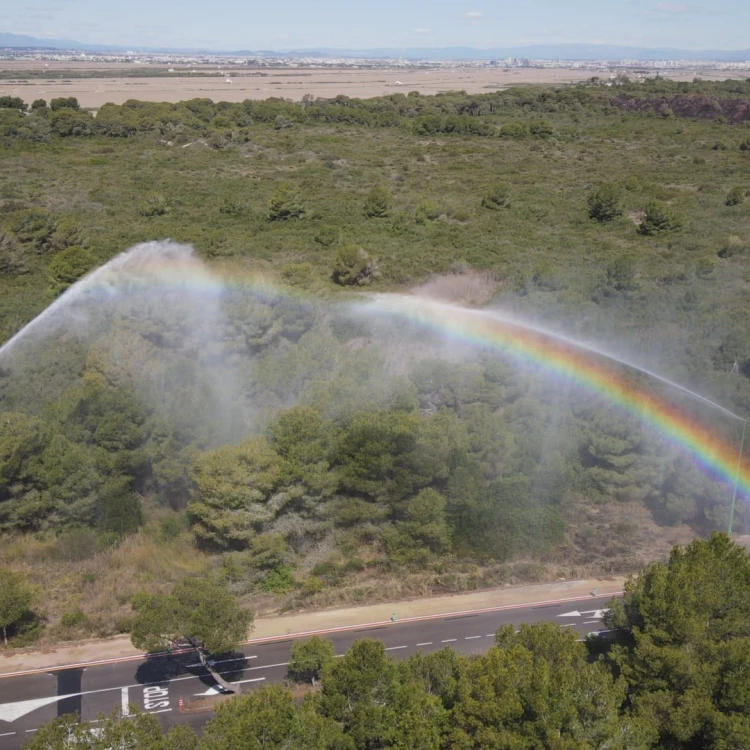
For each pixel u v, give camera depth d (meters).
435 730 24.02
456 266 81.75
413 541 40.34
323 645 31.27
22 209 101.69
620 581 39.50
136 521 42.16
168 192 115.69
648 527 44.06
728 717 24.67
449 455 42.78
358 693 25.02
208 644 29.81
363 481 41.69
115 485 42.06
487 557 41.12
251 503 39.12
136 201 109.88
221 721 23.78
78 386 51.72
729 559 30.97
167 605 30.45
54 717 29.62
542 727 23.02
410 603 37.62
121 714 28.11
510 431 46.12
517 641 27.23
